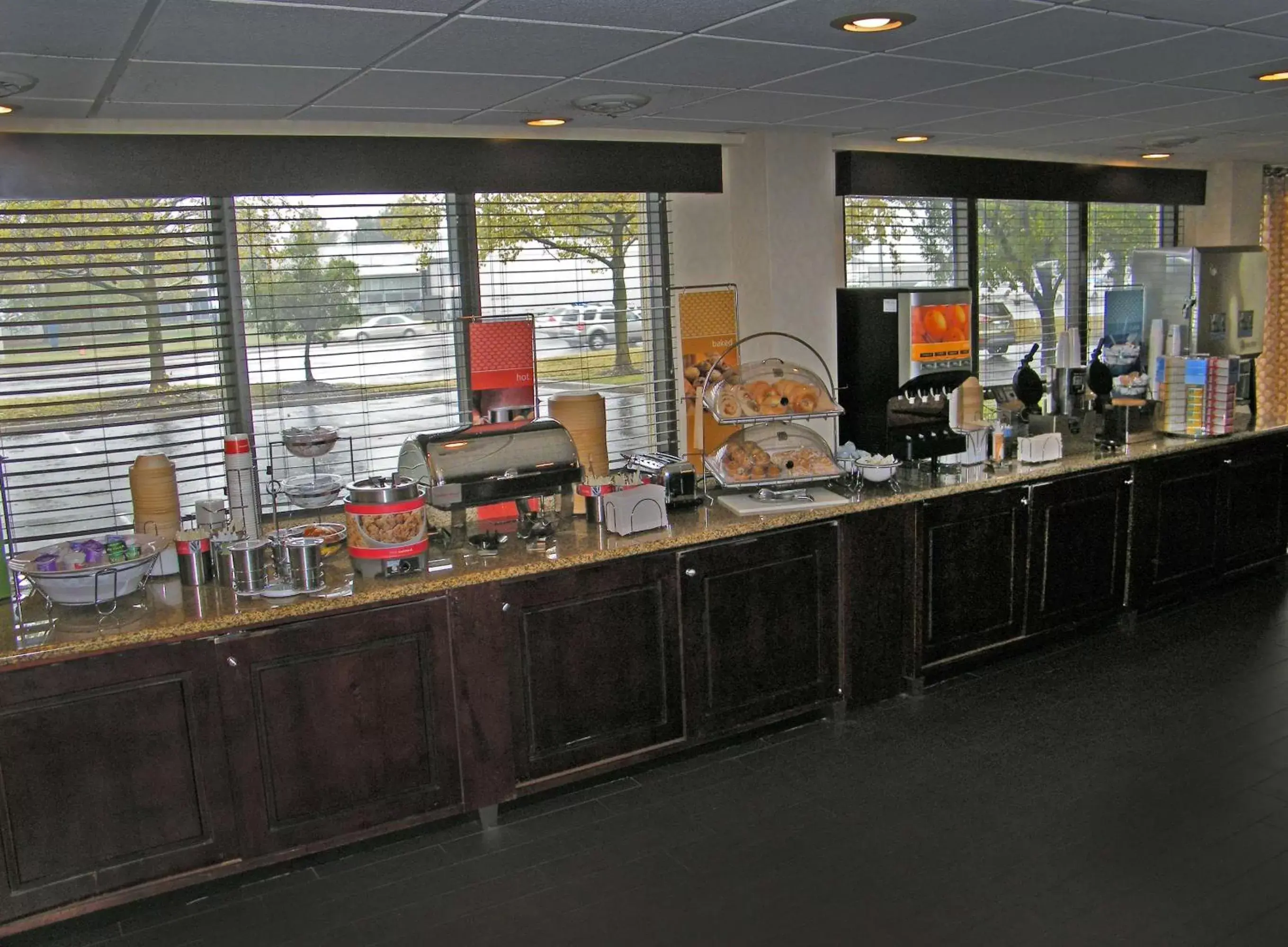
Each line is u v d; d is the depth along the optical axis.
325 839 3.09
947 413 4.48
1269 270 6.82
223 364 3.87
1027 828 3.15
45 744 2.71
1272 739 3.69
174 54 2.54
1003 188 5.57
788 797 3.43
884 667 4.11
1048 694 4.17
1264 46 3.06
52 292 3.57
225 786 2.93
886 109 3.96
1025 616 4.45
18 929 2.73
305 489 3.65
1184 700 4.05
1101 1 2.50
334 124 3.71
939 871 2.95
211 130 3.53
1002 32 2.78
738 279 4.67
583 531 3.67
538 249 4.44
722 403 3.97
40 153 3.29
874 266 5.45
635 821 3.32
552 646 3.36
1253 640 4.68
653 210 4.73
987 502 4.25
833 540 3.89
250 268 3.86
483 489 3.36
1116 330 5.75
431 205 4.17
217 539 3.27
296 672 2.99
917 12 2.51
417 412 4.24
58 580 2.89
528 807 3.44
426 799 3.22
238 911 2.92
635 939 2.70
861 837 3.15
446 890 2.98
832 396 4.10
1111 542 4.71
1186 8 2.59
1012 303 6.18
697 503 3.93
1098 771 3.50
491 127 3.96
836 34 2.71
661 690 3.57
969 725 3.91
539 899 2.91
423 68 2.85
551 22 2.44
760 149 4.54
